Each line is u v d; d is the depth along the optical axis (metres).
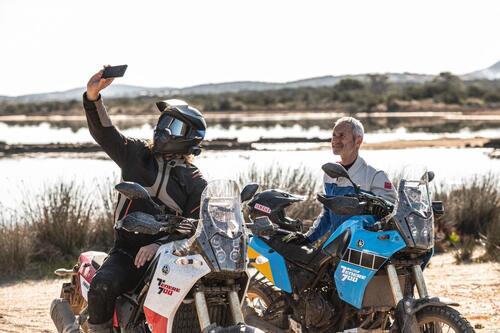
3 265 10.48
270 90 152.12
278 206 6.31
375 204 5.79
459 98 90.00
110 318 5.02
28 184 17.55
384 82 117.75
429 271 10.27
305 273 5.97
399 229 5.50
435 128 44.09
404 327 5.29
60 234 11.47
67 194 12.02
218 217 4.62
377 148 28.64
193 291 4.62
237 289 4.70
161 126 5.13
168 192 5.15
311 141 32.53
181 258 4.59
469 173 19.72
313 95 107.00
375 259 5.54
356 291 5.61
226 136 38.41
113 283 4.96
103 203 12.36
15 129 51.53
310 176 13.16
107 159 25.48
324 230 6.36
